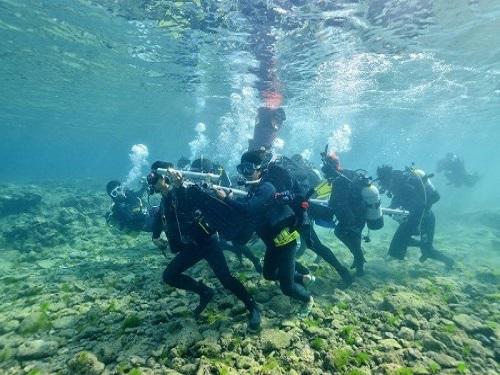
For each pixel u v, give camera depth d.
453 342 4.10
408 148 67.00
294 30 10.27
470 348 4.04
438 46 11.81
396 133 40.06
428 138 46.34
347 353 3.73
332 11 8.98
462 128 35.72
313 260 8.20
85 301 5.42
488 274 7.66
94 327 4.34
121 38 12.55
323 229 15.31
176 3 9.16
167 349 3.76
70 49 14.45
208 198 4.16
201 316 4.56
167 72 16.84
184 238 4.20
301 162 7.80
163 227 4.41
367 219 6.16
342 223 6.18
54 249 10.16
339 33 10.49
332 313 4.80
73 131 52.97
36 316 4.65
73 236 11.30
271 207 4.26
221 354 3.66
